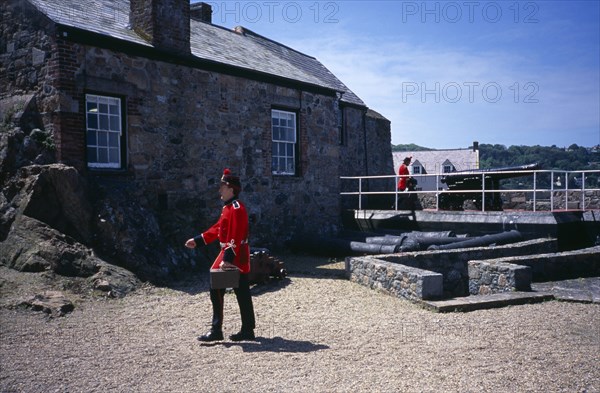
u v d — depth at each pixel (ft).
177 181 35.29
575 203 54.90
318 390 12.59
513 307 22.68
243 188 40.50
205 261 32.35
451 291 31.68
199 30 46.21
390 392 12.37
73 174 26.94
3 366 14.61
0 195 27.25
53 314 20.15
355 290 26.94
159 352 16.02
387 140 69.82
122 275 25.23
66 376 13.83
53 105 29.07
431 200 60.54
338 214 50.80
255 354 15.72
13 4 30.91
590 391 12.29
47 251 24.67
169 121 34.88
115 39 31.09
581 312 21.45
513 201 58.59
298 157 46.55
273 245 42.98
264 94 42.57
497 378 13.21
